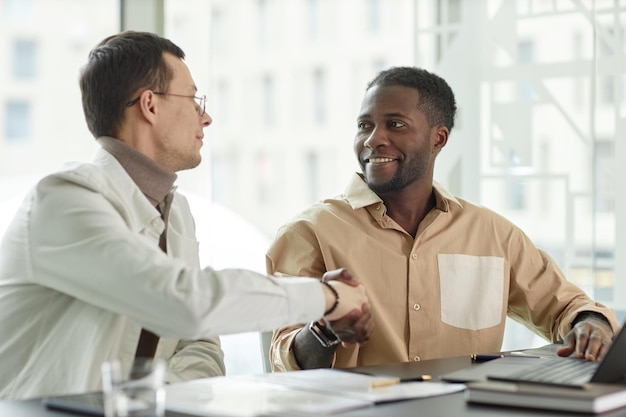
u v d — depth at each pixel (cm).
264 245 463
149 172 163
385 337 185
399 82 193
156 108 163
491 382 121
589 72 280
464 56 298
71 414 110
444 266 192
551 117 286
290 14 1002
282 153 1012
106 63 162
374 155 190
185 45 337
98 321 146
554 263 205
